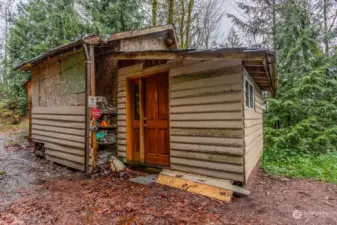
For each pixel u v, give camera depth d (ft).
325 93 24.17
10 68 35.09
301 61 24.59
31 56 31.96
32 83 23.31
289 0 27.45
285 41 25.82
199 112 12.31
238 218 8.69
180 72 13.15
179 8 35.42
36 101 22.38
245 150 11.09
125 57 13.53
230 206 9.80
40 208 9.62
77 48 15.69
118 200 10.34
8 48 35.17
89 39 14.70
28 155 21.47
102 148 19.77
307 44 23.81
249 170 12.50
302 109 23.98
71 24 30.42
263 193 11.66
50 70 19.94
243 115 10.86
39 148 21.11
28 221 8.54
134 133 16.31
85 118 15.16
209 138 11.94
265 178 14.82
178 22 36.47
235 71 11.05
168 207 9.58
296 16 24.67
